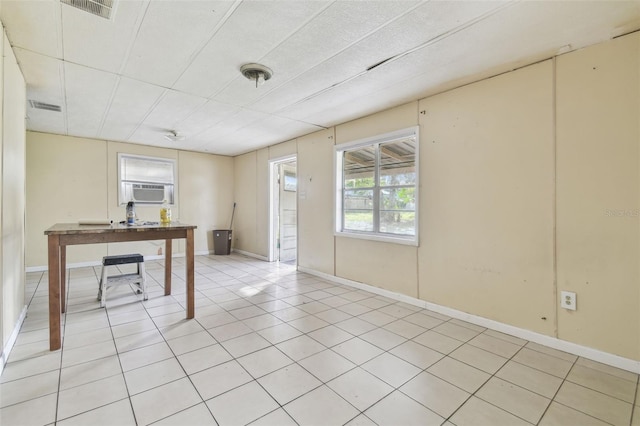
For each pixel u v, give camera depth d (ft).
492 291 9.14
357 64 8.43
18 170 8.77
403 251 11.64
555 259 7.93
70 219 16.94
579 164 7.53
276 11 6.20
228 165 23.45
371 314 10.29
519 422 5.24
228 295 12.35
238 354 7.48
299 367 6.91
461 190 9.85
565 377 6.60
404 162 11.98
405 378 6.52
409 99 11.06
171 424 5.12
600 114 7.22
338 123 14.24
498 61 8.20
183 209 21.26
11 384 6.16
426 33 6.94
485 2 5.85
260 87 10.03
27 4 5.94
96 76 9.23
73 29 6.82
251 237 21.65
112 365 6.93
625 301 6.93
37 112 12.68
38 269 16.02
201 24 6.65
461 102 9.84
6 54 7.08
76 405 5.56
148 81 9.61
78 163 17.17
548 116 8.00
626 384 6.34
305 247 16.56
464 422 5.23
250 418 5.27
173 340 8.21
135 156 19.10
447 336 8.61
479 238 9.42
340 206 14.65
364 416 5.35
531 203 8.33
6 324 7.25
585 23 6.50
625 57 6.88
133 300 11.57
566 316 7.75
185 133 16.34
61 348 7.70
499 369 6.91
